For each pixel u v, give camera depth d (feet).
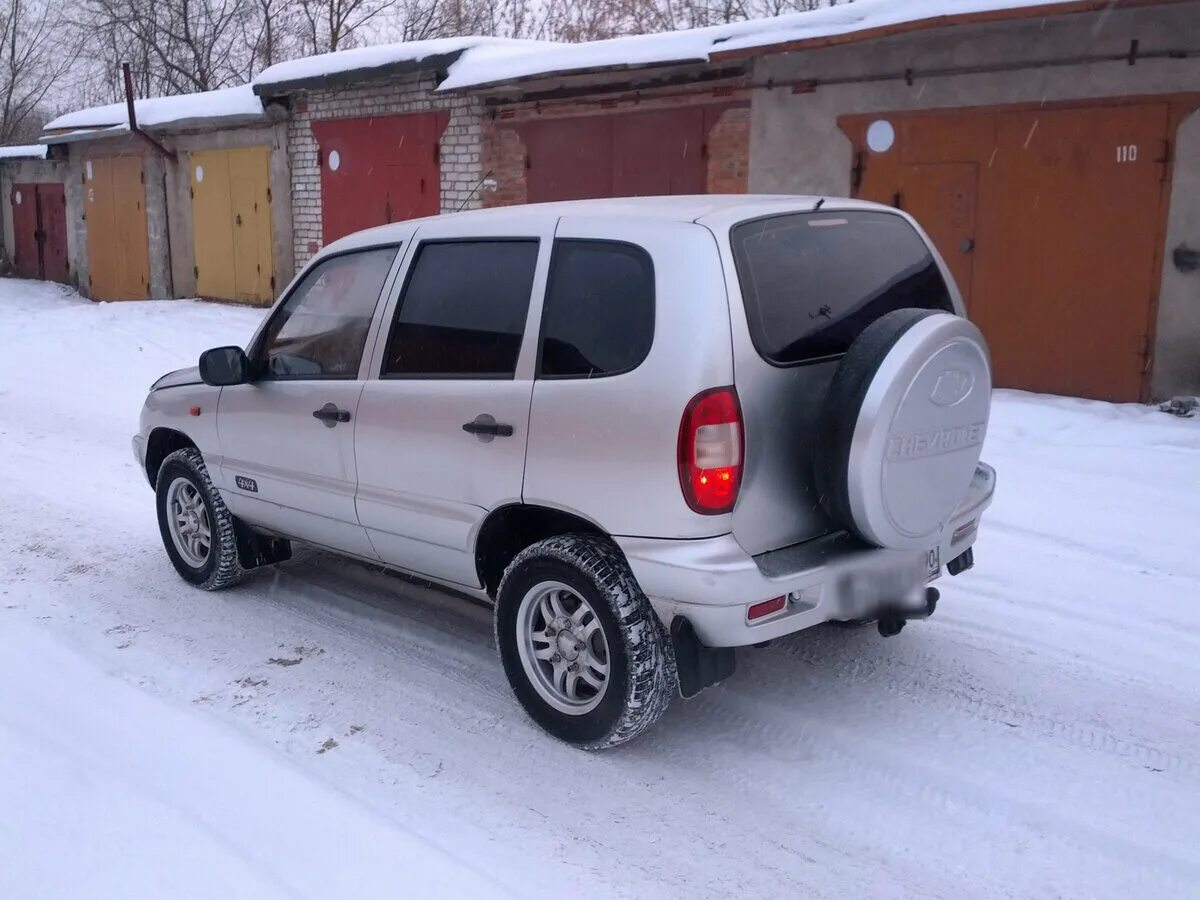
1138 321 29.32
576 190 43.68
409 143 50.11
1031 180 30.68
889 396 11.48
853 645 16.21
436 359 14.33
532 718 13.62
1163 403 28.81
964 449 12.66
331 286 16.06
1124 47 28.32
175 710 14.14
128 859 10.70
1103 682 14.87
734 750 13.28
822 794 12.29
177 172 64.69
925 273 14.43
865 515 11.82
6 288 78.54
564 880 10.64
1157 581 18.28
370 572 19.85
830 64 34.50
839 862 11.03
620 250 12.50
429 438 14.15
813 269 12.85
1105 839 11.32
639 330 12.08
